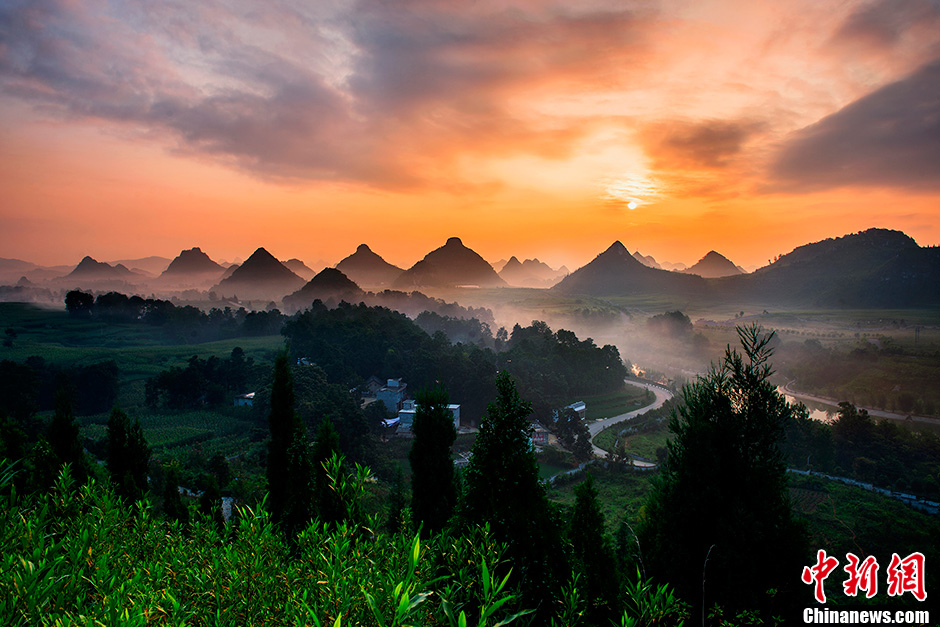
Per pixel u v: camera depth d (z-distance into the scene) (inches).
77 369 3644.2
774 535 489.7
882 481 2321.6
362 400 3597.4
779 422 524.7
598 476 2461.9
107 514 276.1
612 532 1558.8
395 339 4564.5
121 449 992.2
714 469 510.6
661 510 549.6
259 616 198.1
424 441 653.3
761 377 534.9
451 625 170.7
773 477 512.1
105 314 7066.9
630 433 3316.9
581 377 4483.3
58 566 198.1
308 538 270.8
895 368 4503.0
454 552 253.1
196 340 6382.9
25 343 5438.0
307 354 4411.9
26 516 251.1
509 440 411.2
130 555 246.7
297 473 633.6
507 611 240.2
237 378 3649.1
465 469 429.7
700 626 478.6
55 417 949.2
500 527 380.8
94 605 177.5
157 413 3339.1
